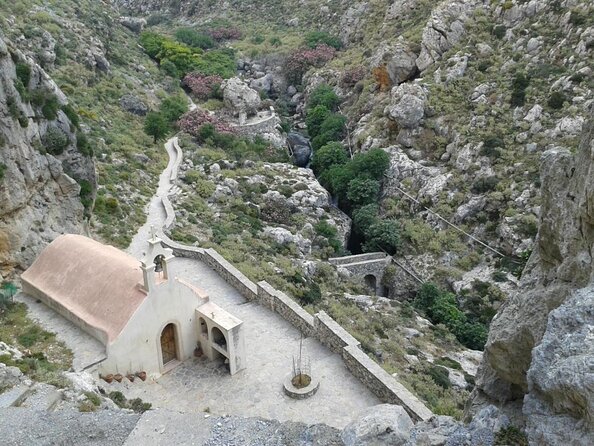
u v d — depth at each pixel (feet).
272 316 104.53
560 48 206.80
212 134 228.02
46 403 56.85
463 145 199.93
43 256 96.32
